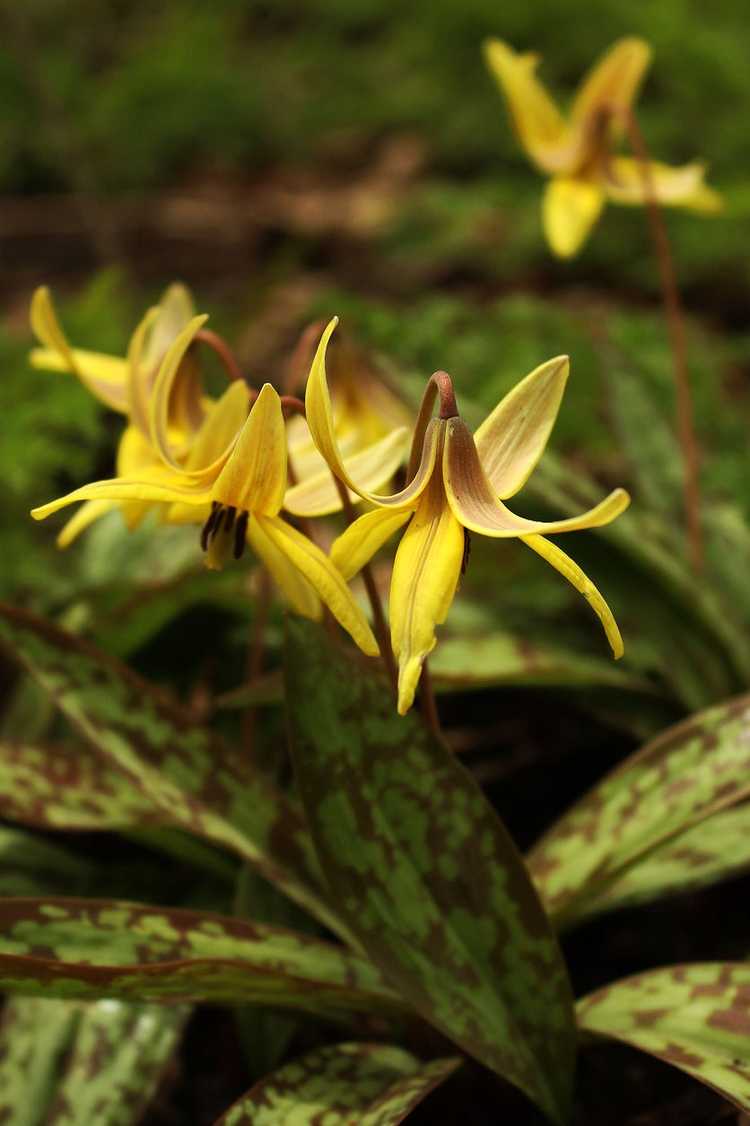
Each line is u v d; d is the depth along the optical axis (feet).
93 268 3.89
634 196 1.80
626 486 2.10
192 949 1.50
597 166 1.81
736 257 3.12
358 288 3.57
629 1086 1.61
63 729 1.81
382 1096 1.49
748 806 1.63
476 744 1.86
